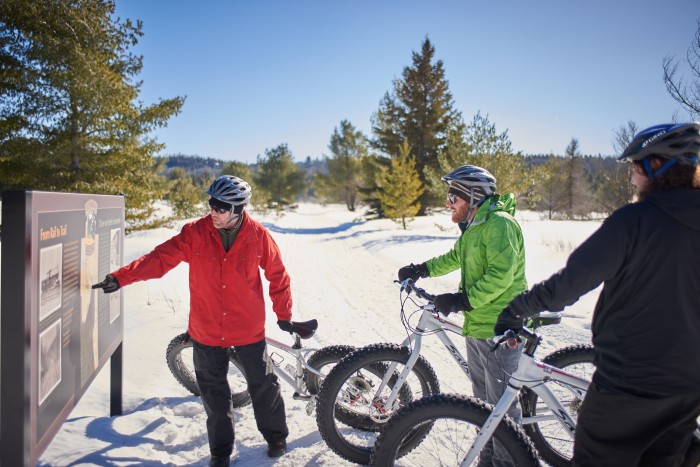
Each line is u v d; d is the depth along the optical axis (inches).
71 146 557.6
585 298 319.6
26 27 514.6
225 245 121.0
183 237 118.4
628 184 818.8
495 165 717.3
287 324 130.6
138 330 222.7
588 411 75.4
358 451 118.9
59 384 97.0
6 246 81.0
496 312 110.0
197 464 120.3
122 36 595.2
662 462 71.1
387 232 924.6
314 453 124.3
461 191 110.7
